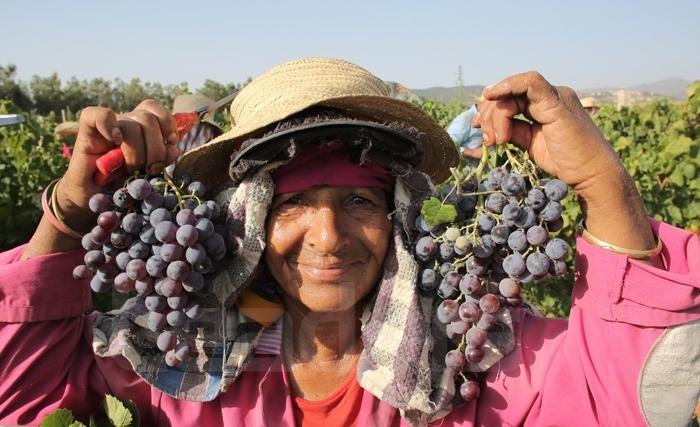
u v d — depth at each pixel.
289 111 1.79
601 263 1.83
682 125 10.47
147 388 2.03
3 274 1.92
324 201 1.87
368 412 1.93
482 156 1.92
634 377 1.80
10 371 1.94
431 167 2.34
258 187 1.86
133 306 1.95
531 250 1.79
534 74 1.78
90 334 2.06
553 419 1.89
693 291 1.75
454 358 1.82
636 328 1.82
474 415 1.95
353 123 1.77
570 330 1.93
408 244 1.92
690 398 1.80
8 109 9.16
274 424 1.95
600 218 1.83
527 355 1.99
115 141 1.71
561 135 1.78
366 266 1.94
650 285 1.78
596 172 1.78
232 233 1.89
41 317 1.95
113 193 1.83
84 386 2.03
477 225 1.83
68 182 1.81
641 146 10.52
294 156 1.81
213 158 2.07
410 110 1.98
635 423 1.80
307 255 1.90
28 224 5.94
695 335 1.78
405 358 1.82
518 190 1.78
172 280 1.71
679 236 1.86
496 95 1.80
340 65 2.05
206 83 32.78
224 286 1.91
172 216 1.78
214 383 1.94
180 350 1.84
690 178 8.02
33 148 8.69
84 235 1.92
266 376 1.97
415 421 1.86
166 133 1.83
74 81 65.00
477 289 1.79
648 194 7.71
